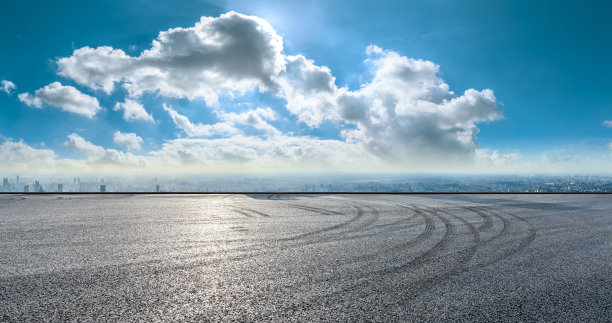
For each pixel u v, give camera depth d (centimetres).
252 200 1067
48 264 352
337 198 1187
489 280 322
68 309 242
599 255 427
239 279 313
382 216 750
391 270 349
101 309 243
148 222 625
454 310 251
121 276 317
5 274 318
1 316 229
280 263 369
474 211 871
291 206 913
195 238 490
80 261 365
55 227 563
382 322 228
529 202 1146
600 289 302
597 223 702
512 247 467
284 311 244
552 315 246
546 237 545
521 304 266
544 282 320
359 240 496
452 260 393
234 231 548
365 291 287
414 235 541
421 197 1290
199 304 255
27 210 766
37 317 228
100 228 559
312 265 362
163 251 413
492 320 236
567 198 1337
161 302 258
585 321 238
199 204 933
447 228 613
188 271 336
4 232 517
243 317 233
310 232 550
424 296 278
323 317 234
